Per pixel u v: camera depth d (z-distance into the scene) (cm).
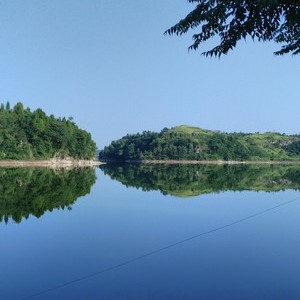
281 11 645
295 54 865
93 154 18312
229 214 2203
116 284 1008
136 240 1541
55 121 15462
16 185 4403
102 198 3061
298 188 4088
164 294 932
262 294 919
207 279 1032
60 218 2078
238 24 684
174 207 2508
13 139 13450
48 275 1098
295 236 1556
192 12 694
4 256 1305
